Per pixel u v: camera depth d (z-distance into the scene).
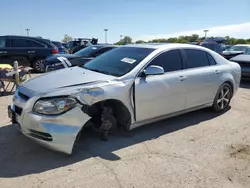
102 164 3.18
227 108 5.75
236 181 2.90
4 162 3.16
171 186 2.77
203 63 4.91
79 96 3.20
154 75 3.99
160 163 3.23
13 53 10.66
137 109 3.81
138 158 3.35
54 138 3.08
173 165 3.20
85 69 4.20
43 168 3.05
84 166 3.12
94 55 8.96
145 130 4.32
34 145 3.62
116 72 3.88
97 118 3.69
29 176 2.88
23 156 3.32
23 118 3.21
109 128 3.77
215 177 2.96
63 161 3.23
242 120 4.98
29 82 3.65
